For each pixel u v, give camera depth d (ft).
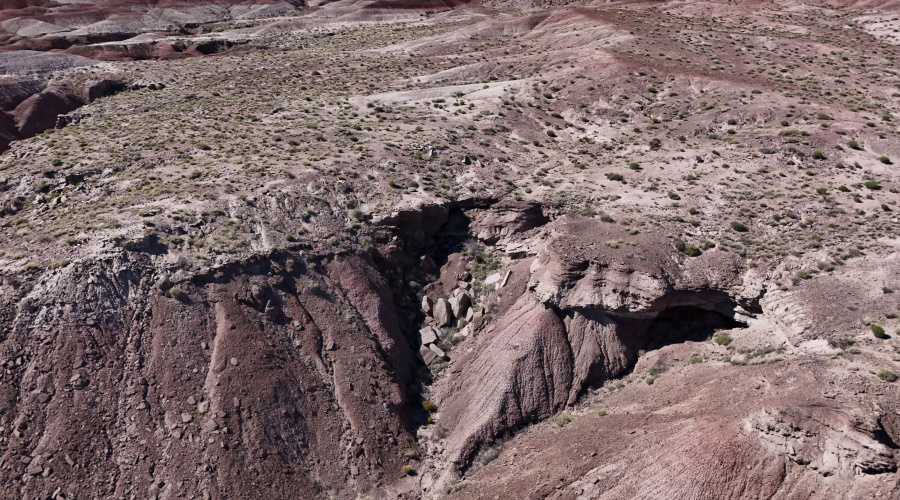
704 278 114.52
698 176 153.28
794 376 90.07
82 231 116.67
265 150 158.20
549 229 130.82
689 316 118.93
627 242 122.42
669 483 85.87
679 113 191.62
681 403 97.14
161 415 98.37
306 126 178.81
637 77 211.41
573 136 184.65
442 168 154.81
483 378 113.60
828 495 77.77
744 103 190.80
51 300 103.40
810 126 175.94
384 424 107.76
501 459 102.58
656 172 156.87
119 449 93.97
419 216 136.87
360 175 145.89
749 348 105.40
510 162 163.12
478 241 138.82
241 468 96.22
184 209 125.59
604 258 117.91
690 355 109.91
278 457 99.30
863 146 165.17
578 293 116.06
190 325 107.24
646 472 88.38
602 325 115.14
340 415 106.83
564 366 111.96
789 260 115.85
